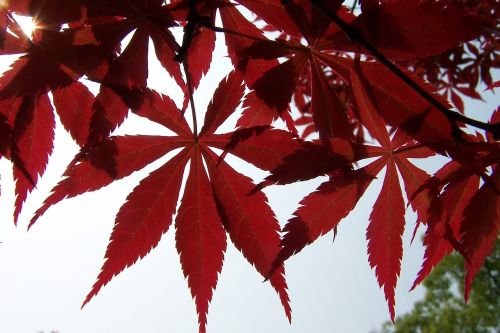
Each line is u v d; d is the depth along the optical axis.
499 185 0.17
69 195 0.17
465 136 0.16
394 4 0.15
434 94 0.16
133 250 0.17
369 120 0.17
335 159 0.17
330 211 0.17
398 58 0.16
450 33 0.15
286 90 0.17
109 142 0.17
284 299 0.17
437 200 0.17
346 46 0.16
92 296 0.17
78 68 0.16
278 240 0.17
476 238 0.17
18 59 0.15
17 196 0.16
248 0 0.17
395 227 0.18
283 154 0.17
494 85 0.19
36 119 0.16
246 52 0.17
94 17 0.16
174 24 0.16
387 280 0.18
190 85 0.17
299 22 0.16
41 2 0.15
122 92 0.16
